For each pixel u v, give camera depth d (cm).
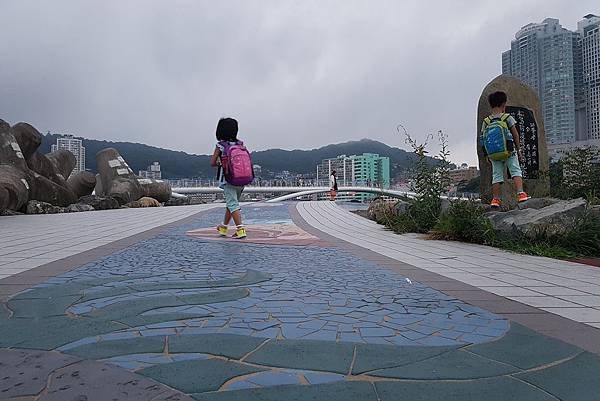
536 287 427
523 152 1073
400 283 436
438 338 277
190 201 3139
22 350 253
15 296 371
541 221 703
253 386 210
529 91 1103
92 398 199
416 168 1023
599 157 1062
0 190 1367
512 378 221
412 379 219
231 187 782
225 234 832
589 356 250
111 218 1283
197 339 270
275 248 675
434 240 816
